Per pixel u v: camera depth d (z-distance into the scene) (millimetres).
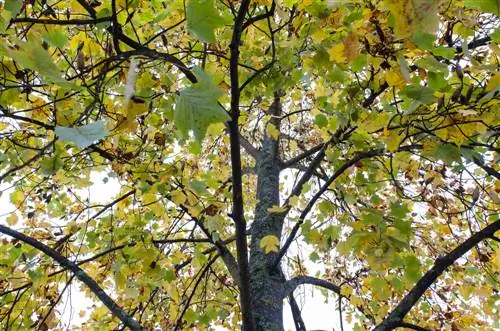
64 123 1622
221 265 3998
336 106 2189
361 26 1534
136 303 3553
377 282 2340
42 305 3176
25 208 3256
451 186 2637
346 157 2453
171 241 2654
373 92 2129
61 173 2701
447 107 1600
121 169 2492
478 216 3045
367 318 3539
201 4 1049
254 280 2611
